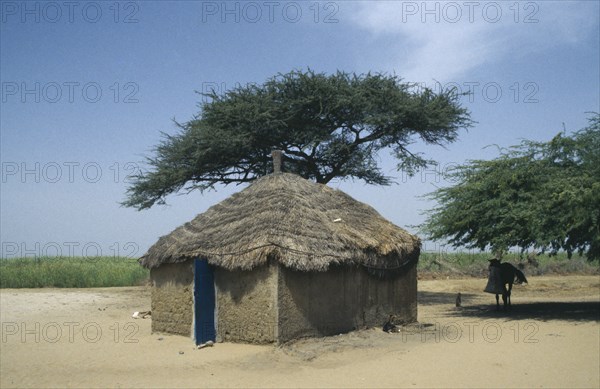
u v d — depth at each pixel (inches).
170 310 603.2
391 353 497.4
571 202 653.9
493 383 393.7
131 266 1505.9
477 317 759.7
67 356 503.8
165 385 396.5
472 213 761.6
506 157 765.9
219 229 583.8
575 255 1771.7
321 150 1042.1
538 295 1156.5
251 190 629.6
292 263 508.4
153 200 1069.8
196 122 1002.1
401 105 964.0
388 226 682.8
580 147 722.2
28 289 1164.5
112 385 398.9
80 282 1240.8
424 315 802.8
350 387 385.1
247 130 978.7
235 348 516.7
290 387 386.0
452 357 477.4
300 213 573.9
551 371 426.0
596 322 662.5
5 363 476.1
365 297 616.4
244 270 531.2
